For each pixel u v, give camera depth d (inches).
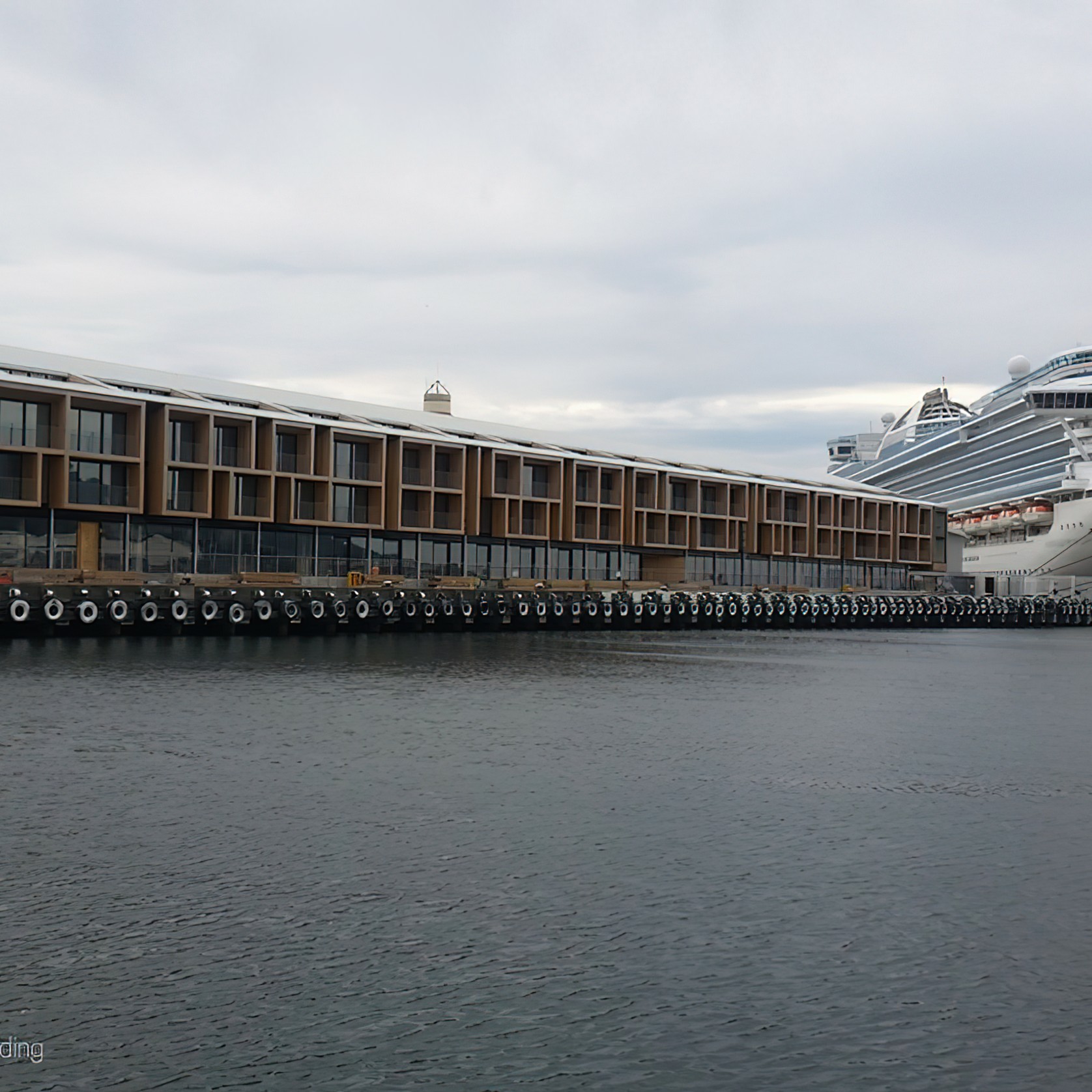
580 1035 473.7
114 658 1968.5
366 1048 460.4
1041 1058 458.0
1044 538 5113.2
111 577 2568.9
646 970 539.2
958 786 967.0
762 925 599.5
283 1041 465.4
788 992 516.4
